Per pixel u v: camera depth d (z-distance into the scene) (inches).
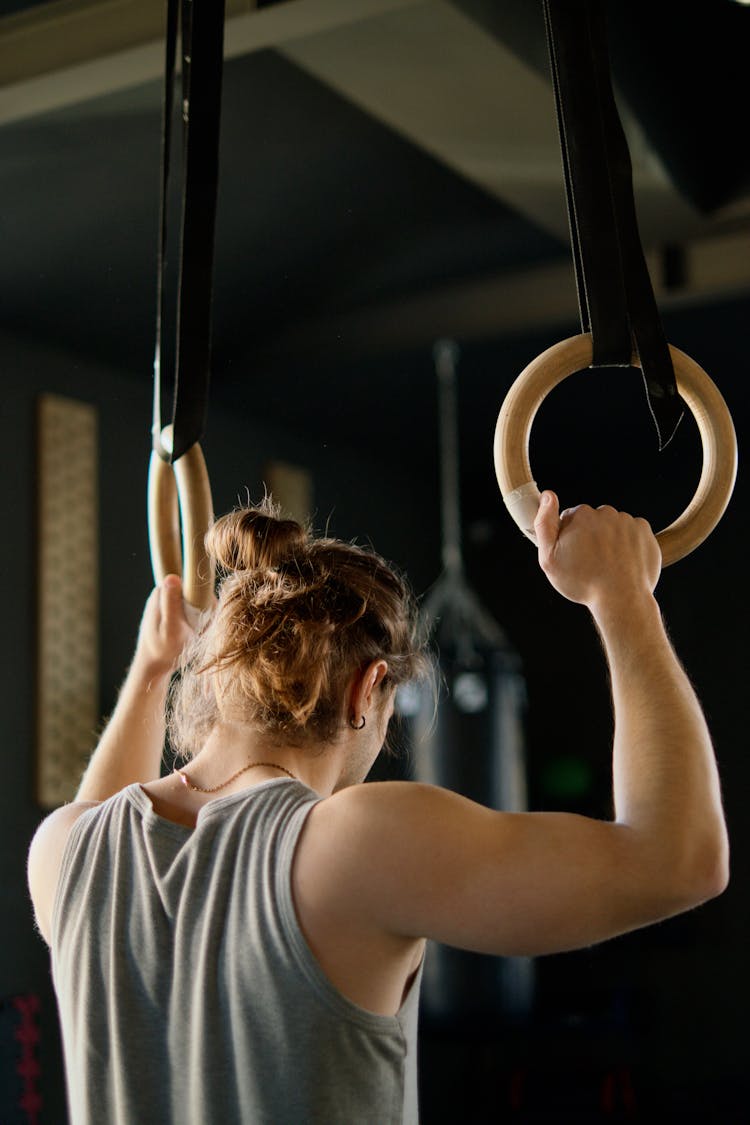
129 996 38.7
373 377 215.2
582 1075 254.1
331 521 243.1
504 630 292.0
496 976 240.7
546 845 34.7
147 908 38.9
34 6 113.2
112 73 112.1
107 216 144.9
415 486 273.1
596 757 280.8
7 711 176.2
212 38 43.1
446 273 186.1
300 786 38.6
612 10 123.4
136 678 49.0
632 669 37.1
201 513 47.0
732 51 140.4
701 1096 251.1
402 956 37.1
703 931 259.3
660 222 159.3
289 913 36.1
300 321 193.5
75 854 41.5
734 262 165.0
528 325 185.3
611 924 34.5
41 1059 176.2
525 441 40.2
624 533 38.7
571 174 40.7
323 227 162.6
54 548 181.8
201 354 43.4
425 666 45.4
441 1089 255.0
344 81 118.7
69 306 167.5
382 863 35.3
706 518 40.2
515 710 254.8
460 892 34.7
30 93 115.5
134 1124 37.8
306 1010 35.9
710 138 155.5
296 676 39.9
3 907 173.6
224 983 37.0
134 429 196.4
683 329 198.8
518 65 113.9
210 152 43.2
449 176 151.6
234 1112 36.5
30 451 180.9
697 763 35.5
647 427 243.9
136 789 41.8
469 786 243.8
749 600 267.1
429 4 103.2
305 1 100.0
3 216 145.4
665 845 34.1
